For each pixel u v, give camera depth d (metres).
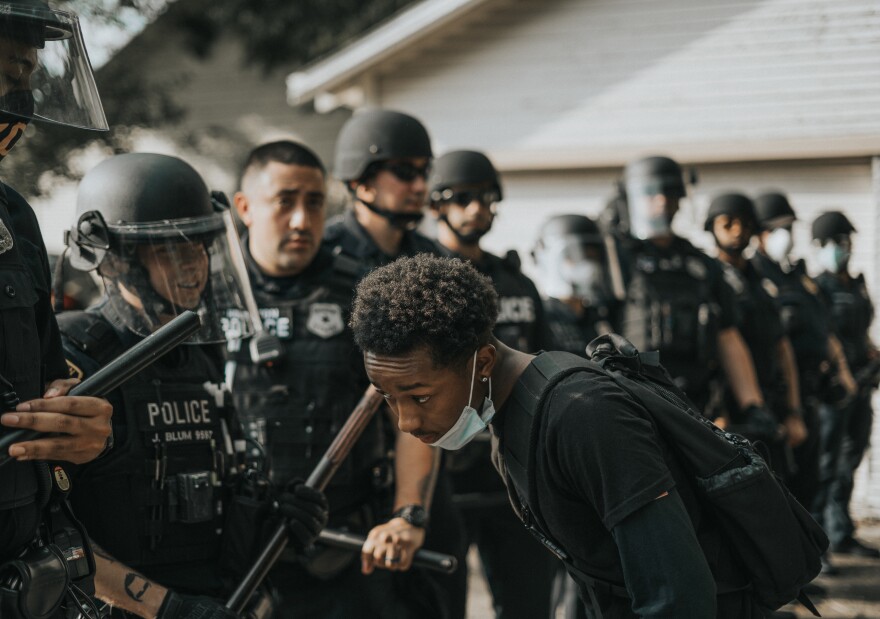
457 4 8.84
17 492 2.01
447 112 9.27
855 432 7.69
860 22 8.54
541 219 9.24
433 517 3.74
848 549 7.51
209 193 2.91
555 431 1.95
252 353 3.40
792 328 6.91
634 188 5.64
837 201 8.73
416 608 3.55
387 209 4.21
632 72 8.95
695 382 5.41
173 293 2.68
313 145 15.27
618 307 5.51
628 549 1.89
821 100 8.64
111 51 13.98
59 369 2.31
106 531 2.52
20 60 1.92
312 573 3.30
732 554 2.09
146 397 2.61
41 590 2.02
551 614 4.64
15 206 2.23
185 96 15.52
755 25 8.73
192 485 2.61
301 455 3.36
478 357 2.02
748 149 8.72
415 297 1.94
